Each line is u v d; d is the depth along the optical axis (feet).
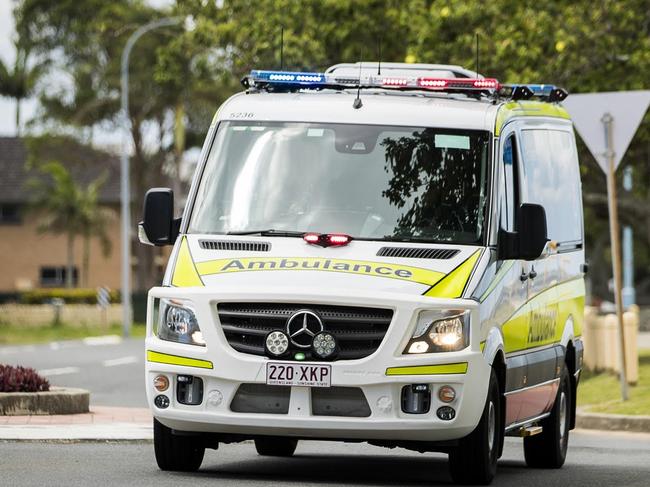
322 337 69.82
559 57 175.22
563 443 93.97
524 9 180.24
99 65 469.57
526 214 75.41
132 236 514.68
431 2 190.08
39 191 487.61
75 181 504.84
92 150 482.28
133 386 173.78
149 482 71.15
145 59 452.35
